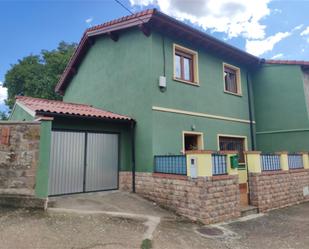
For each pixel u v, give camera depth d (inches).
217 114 461.4
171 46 404.5
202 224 279.9
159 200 334.6
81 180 355.9
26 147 279.3
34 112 315.0
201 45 446.9
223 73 488.7
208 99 448.5
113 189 385.4
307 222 309.0
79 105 459.8
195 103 424.8
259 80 555.8
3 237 197.5
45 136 281.1
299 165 458.9
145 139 368.5
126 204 322.0
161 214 301.0
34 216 247.8
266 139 534.9
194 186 291.9
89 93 508.7
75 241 199.8
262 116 544.1
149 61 375.9
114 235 219.5
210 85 456.8
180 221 284.8
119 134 400.5
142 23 370.9
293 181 430.6
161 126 371.2
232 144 493.7
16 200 271.4
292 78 521.0
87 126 367.2
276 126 526.0
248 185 369.4
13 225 222.1
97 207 297.4
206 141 432.1
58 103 438.9
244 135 514.0
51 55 979.3
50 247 186.5
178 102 399.9
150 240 216.2
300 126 502.0
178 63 421.7
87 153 364.8
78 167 354.6
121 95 420.8
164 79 379.9
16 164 276.7
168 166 331.9
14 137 280.4
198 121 424.8
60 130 343.0
